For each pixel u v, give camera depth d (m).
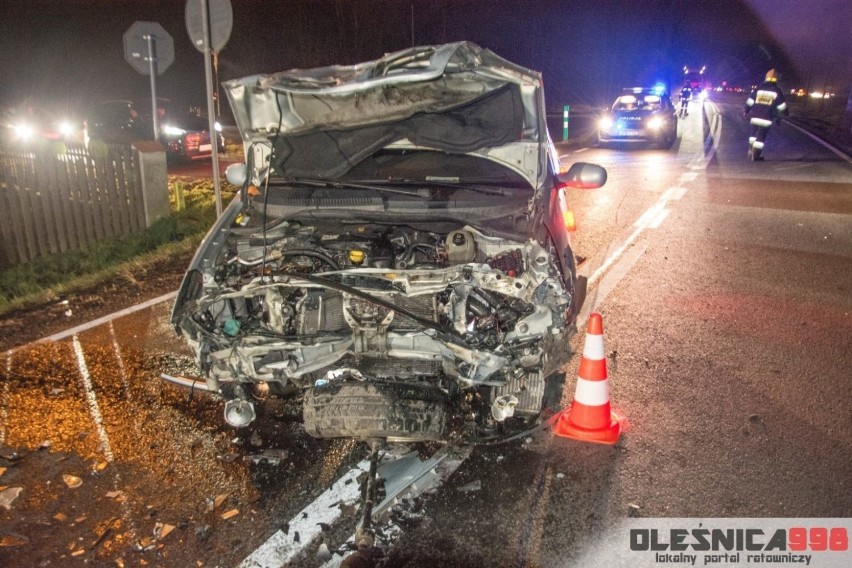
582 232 8.87
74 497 3.53
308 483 3.64
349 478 3.68
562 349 3.80
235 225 4.05
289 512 3.41
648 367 4.91
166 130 16.36
